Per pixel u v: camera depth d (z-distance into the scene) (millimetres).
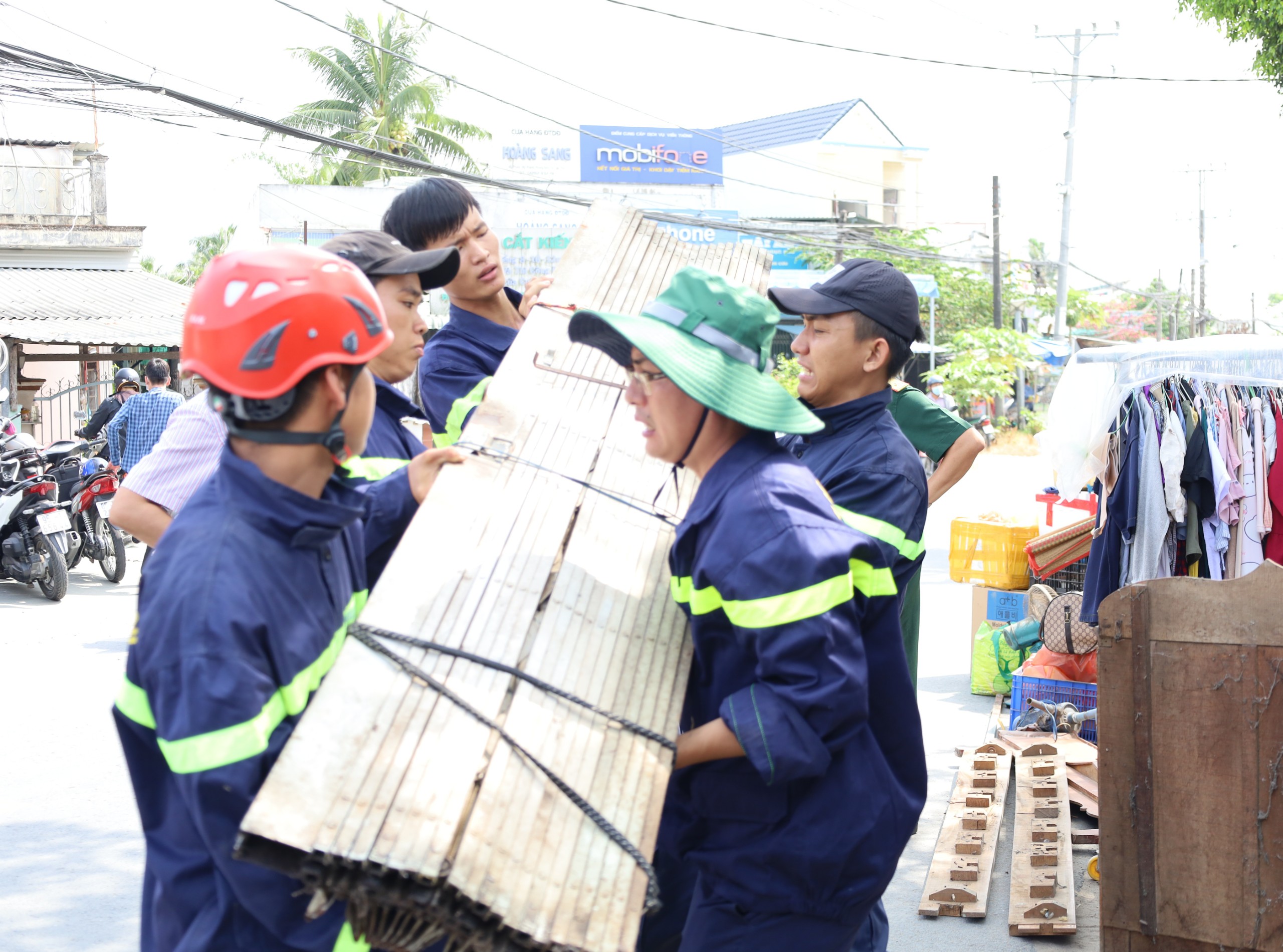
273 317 1617
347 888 1505
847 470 2613
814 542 1890
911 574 2656
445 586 1917
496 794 1637
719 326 1967
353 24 27938
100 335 14391
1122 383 5262
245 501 1689
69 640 7441
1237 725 2898
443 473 2174
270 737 1623
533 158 30484
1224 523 5199
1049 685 5566
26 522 8672
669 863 2375
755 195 39094
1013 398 34438
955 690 6613
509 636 1874
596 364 2600
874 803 2055
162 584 1646
